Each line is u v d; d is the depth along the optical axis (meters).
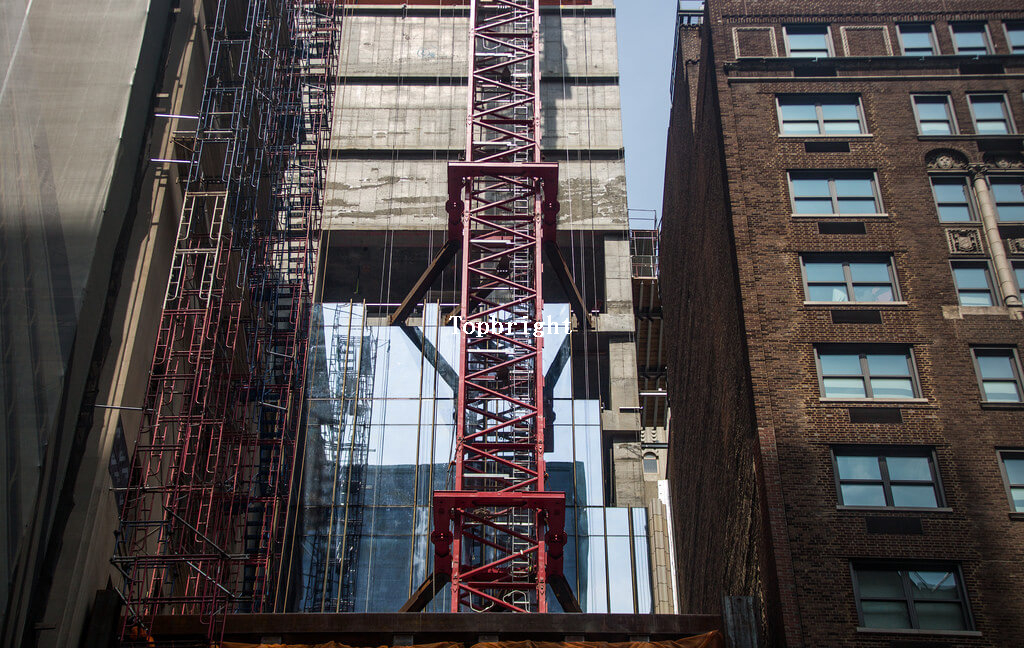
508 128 77.69
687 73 58.06
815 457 37.16
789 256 41.50
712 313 49.53
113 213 39.84
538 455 53.12
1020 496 36.28
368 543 61.59
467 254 59.47
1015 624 33.94
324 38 76.69
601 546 61.97
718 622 36.69
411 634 36.78
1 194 37.78
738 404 42.16
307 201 72.44
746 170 43.66
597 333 71.12
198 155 46.62
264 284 58.44
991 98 45.41
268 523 60.72
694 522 58.53
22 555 34.06
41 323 36.75
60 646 34.94
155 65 43.97
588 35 83.44
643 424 84.44
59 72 41.19
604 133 79.19
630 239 78.50
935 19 47.84
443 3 83.44
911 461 37.06
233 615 37.22
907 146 43.94
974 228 41.94
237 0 54.19
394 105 79.56
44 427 35.47
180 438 44.31
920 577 35.00
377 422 65.12
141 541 41.62
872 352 39.34
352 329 67.81
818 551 35.41
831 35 47.69
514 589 50.69
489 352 57.22
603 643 36.09
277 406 57.56
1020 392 38.38
